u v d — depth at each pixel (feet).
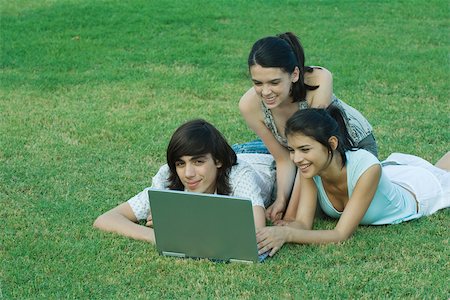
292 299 19.75
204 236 21.77
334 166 23.06
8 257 22.34
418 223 24.31
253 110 25.20
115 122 34.14
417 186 25.31
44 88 39.63
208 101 37.27
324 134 22.38
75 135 32.58
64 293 20.34
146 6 57.11
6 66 43.60
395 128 32.81
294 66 23.43
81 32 50.29
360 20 52.95
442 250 22.35
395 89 38.32
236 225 21.30
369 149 26.43
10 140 32.01
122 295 20.13
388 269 21.15
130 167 29.09
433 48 46.11
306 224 23.91
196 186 23.07
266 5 57.47
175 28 51.26
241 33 50.01
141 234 23.27
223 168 23.52
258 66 23.03
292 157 22.80
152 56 45.09
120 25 51.83
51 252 22.44
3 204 26.03
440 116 34.30
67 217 24.88
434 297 19.71
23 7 57.72
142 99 37.47
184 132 22.76
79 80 40.91
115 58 44.86
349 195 23.34
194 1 58.70
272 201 26.45
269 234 22.18
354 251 22.24
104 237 23.38
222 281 20.77
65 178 28.09
